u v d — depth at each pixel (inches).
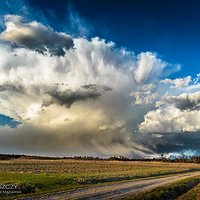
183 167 6161.4
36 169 3553.2
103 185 1811.0
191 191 1649.9
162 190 1466.5
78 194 1321.4
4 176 1936.5
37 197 1171.9
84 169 4072.3
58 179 1835.6
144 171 3858.3
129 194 1408.7
